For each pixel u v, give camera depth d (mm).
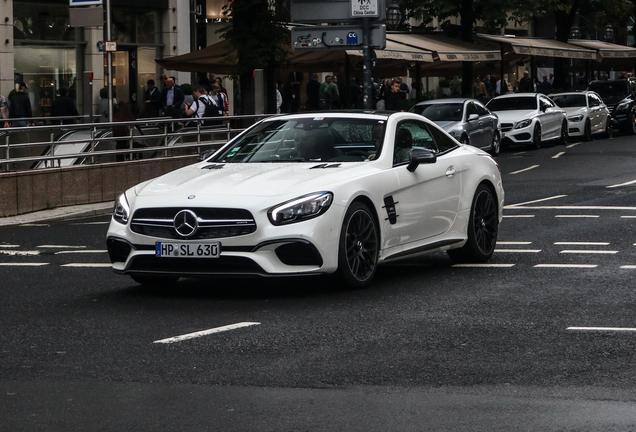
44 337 7832
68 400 6020
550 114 34344
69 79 33094
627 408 5742
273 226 9031
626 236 13492
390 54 30062
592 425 5426
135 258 9359
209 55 27766
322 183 9406
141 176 20359
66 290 10055
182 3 37438
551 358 6965
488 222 11617
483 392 6113
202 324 8266
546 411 5699
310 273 9172
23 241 14078
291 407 5828
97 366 6863
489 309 8766
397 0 40500
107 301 9398
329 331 7906
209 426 5488
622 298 9203
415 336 7707
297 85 36094
